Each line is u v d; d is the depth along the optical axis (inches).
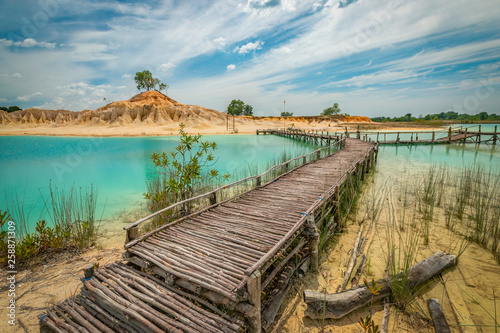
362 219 278.1
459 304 149.6
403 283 152.4
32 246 211.2
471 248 211.3
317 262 188.2
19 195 392.5
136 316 115.6
